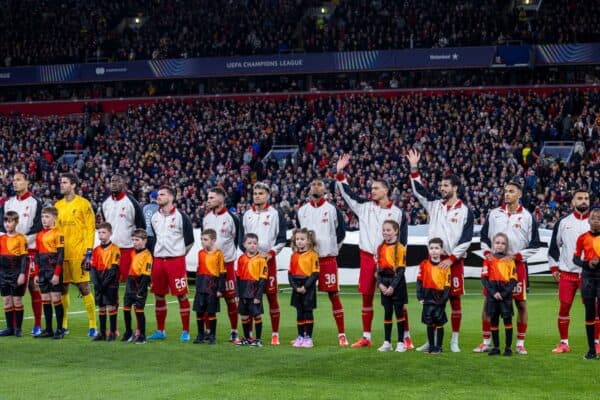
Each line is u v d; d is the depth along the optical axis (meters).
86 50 58.50
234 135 48.62
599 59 48.00
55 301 16.34
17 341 15.89
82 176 46.31
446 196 14.88
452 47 50.69
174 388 11.56
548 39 49.59
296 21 57.53
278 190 40.25
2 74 58.91
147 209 27.48
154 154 46.97
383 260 14.73
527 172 38.62
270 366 13.22
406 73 53.81
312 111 49.78
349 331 17.70
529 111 45.25
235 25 57.03
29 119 55.22
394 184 38.53
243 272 15.45
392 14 54.09
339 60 53.12
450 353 14.52
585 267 13.98
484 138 43.03
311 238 15.44
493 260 14.39
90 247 16.77
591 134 42.38
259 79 56.62
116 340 16.09
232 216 16.53
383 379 12.21
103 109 57.31
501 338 16.52
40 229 17.39
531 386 11.75
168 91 57.94
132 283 15.82
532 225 14.72
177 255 16.19
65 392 11.30
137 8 61.69
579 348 15.14
